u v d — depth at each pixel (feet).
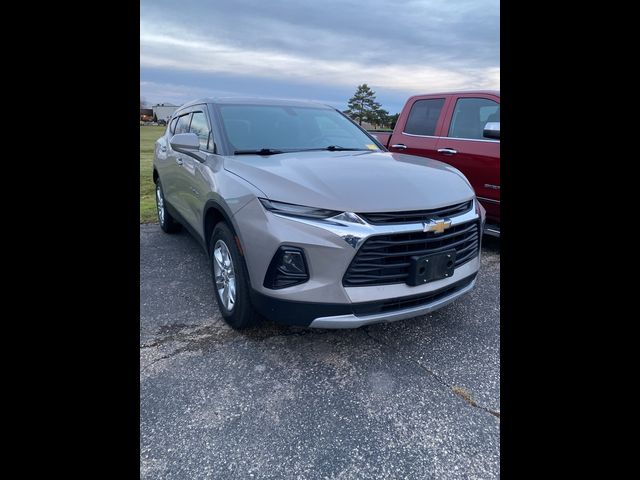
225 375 7.58
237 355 8.21
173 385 7.28
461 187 8.84
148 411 6.63
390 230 7.07
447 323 9.50
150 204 23.76
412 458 5.81
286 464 5.69
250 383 7.36
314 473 5.56
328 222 7.00
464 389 7.23
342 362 8.00
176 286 11.69
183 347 8.49
